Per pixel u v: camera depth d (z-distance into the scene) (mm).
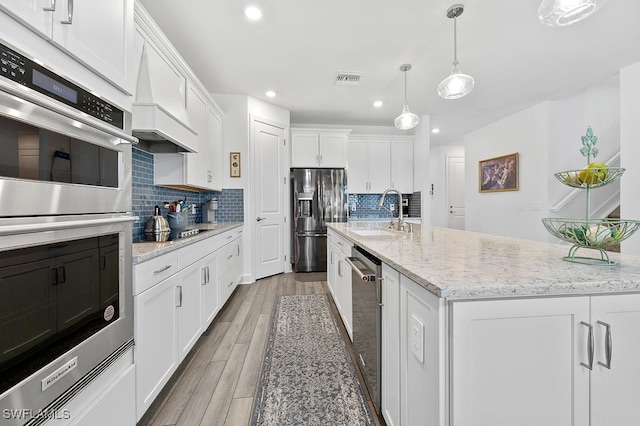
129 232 1185
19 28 719
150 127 1760
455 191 7109
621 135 2949
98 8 1011
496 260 1087
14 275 717
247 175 3859
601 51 2820
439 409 763
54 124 815
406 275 949
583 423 776
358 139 5328
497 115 4750
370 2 2119
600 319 782
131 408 1194
